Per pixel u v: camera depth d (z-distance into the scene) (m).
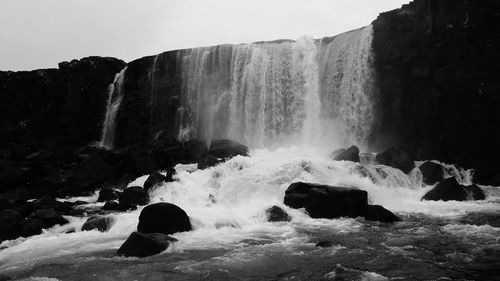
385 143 31.34
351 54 33.50
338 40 34.84
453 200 22.92
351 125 32.91
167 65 41.56
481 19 27.64
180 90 40.81
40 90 46.47
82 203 25.36
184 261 13.14
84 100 44.25
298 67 36.06
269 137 35.84
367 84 32.25
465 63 28.14
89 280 11.84
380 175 24.25
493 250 13.87
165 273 12.16
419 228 16.98
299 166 23.00
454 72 28.28
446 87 28.47
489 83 27.69
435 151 29.28
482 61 27.86
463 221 18.16
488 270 12.00
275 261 13.08
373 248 14.30
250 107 36.97
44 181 30.62
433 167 25.52
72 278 12.09
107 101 44.09
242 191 22.14
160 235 15.20
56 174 32.09
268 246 14.65
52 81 46.28
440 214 19.69
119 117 42.41
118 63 45.19
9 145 39.75
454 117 28.56
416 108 30.38
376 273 11.91
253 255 13.65
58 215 19.81
